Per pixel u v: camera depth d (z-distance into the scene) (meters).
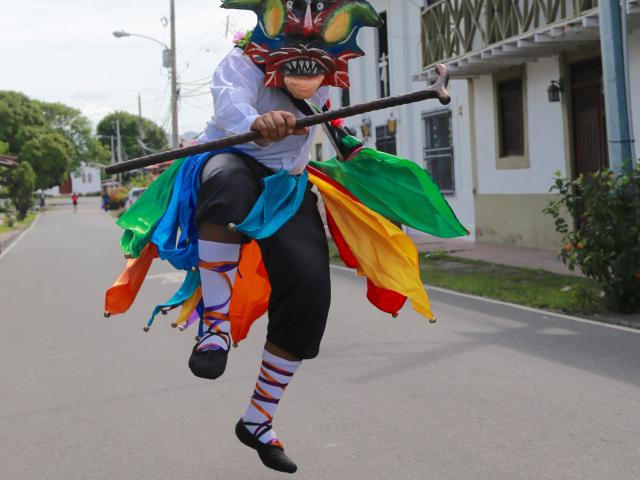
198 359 3.29
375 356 7.43
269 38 3.34
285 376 3.68
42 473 4.79
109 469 4.81
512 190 17.41
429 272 13.77
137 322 9.86
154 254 3.78
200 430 5.45
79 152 102.94
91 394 6.50
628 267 8.93
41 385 6.88
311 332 3.55
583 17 12.47
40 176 74.62
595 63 14.52
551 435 5.07
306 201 3.70
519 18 14.73
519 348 7.64
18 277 16.36
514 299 10.48
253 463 4.80
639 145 13.38
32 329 9.75
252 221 3.27
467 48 16.66
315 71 3.39
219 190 3.35
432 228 3.92
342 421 5.50
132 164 3.16
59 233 34.03
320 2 3.36
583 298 9.50
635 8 11.62
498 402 5.82
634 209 8.93
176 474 4.67
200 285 3.68
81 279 15.33
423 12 18.44
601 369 6.74
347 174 3.88
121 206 62.66
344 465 4.69
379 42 23.20
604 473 4.42
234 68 3.44
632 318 8.95
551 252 15.88
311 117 3.13
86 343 8.65
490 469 4.53
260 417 3.74
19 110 76.00
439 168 20.80
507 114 17.59
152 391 6.50
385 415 5.60
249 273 3.60
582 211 9.80
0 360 7.98
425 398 5.98
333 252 16.78
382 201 3.87
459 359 7.23
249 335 8.62
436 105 20.47
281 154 3.55
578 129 15.22
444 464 4.64
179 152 3.17
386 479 4.45
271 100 3.52
